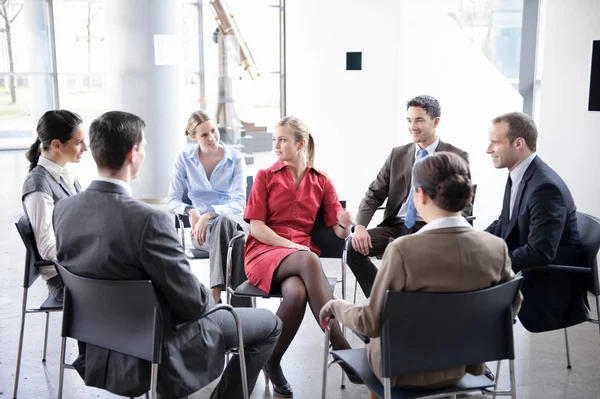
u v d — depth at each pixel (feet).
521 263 9.59
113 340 7.13
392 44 17.75
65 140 9.96
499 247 6.68
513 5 18.80
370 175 18.93
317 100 20.22
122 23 21.04
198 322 7.45
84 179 29.71
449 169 6.37
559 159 14.93
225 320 8.05
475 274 6.46
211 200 13.53
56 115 9.95
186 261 6.91
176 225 13.55
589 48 13.94
